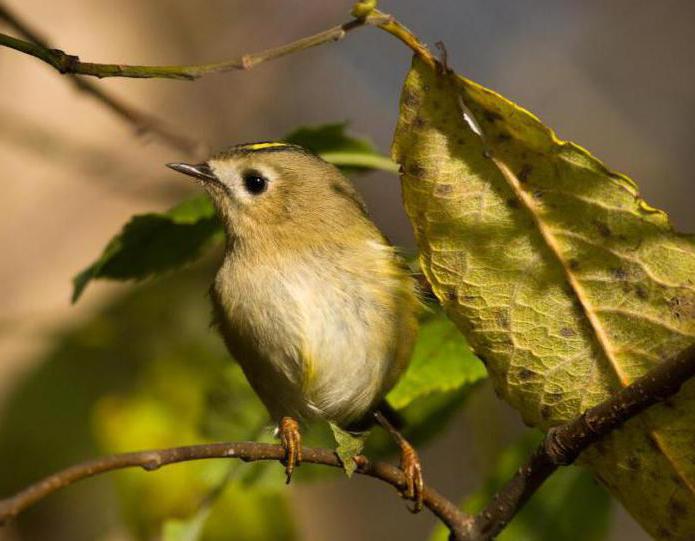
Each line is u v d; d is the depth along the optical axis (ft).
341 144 5.93
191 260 5.88
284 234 5.87
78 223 6.37
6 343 6.20
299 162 5.88
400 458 5.80
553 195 5.68
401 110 5.68
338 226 5.87
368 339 5.85
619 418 5.66
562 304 5.70
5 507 5.54
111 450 5.95
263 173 5.88
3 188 6.35
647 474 5.71
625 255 5.68
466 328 5.72
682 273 5.68
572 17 7.34
